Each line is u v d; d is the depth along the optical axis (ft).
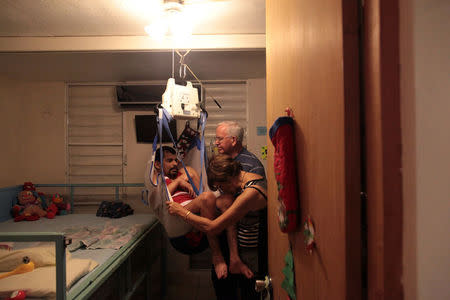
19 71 10.42
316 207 2.02
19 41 7.79
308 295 2.26
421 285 1.28
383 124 1.30
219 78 11.37
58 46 7.80
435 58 1.28
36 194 10.50
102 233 7.70
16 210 9.80
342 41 1.53
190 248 6.65
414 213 1.28
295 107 2.52
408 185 1.29
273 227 3.64
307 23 2.16
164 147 7.70
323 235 1.89
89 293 4.76
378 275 1.35
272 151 3.57
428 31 1.29
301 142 2.36
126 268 6.98
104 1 6.10
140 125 11.17
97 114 11.53
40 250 5.03
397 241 1.30
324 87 1.83
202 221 5.59
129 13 6.62
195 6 6.37
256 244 5.90
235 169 5.80
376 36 1.33
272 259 3.74
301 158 2.37
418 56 1.28
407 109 1.29
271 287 3.79
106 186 11.20
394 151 1.30
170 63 9.75
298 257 2.55
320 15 1.88
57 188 11.48
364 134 1.53
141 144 11.47
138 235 7.78
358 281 1.52
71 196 11.24
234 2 6.20
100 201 11.46
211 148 11.28
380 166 1.32
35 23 7.07
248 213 5.90
